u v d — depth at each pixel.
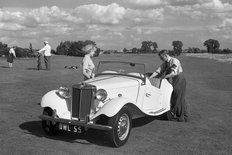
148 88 8.09
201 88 16.28
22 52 41.75
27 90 13.66
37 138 6.99
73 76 19.80
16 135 7.17
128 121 6.69
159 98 8.62
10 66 26.02
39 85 15.30
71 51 52.72
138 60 40.66
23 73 20.59
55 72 21.95
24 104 10.70
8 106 10.30
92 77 8.37
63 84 15.96
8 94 12.49
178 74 8.99
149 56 53.81
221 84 18.08
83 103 6.66
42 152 6.07
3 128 7.71
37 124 8.20
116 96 7.07
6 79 17.22
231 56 63.22
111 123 6.33
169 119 9.06
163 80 8.92
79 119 6.69
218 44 83.88
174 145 6.75
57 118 6.59
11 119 8.64
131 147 6.53
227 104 11.93
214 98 13.24
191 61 44.72
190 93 14.53
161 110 8.43
